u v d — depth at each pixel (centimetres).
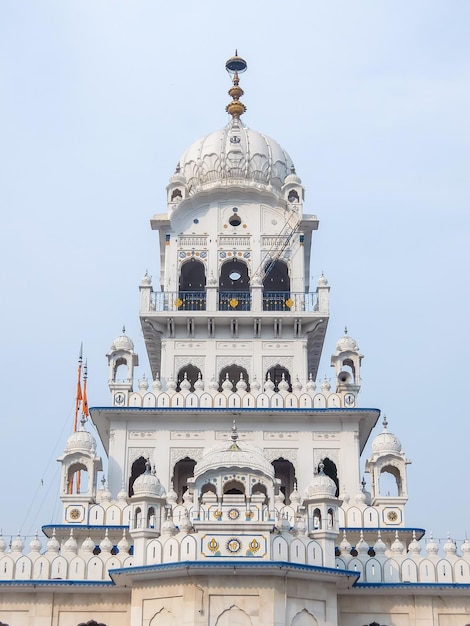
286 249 5272
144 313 5028
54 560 3788
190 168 5588
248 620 3409
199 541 3475
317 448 4662
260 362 5012
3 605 3759
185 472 4809
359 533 4275
